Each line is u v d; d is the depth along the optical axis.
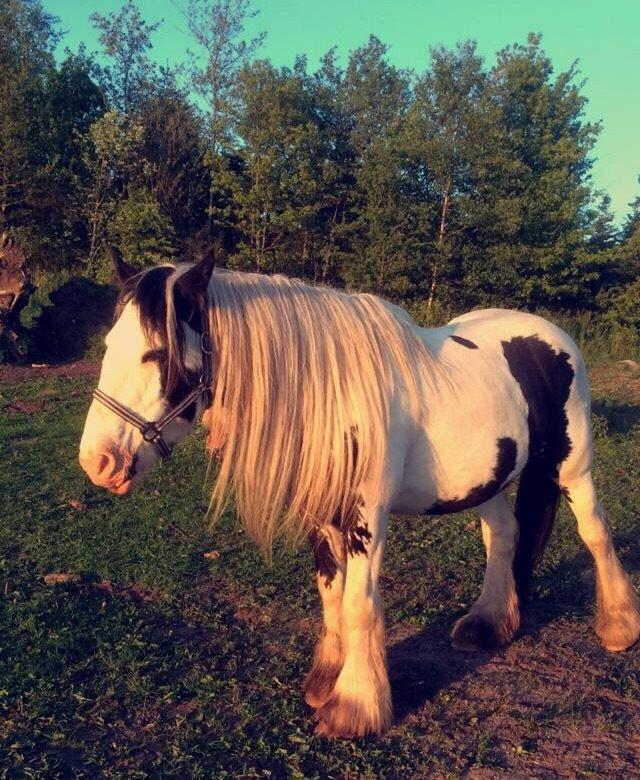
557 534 5.10
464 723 2.96
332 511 2.73
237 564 4.45
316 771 2.60
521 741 2.84
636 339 16.19
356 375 2.71
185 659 3.35
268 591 4.11
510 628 3.63
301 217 21.84
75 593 3.99
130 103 27.11
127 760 2.65
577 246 20.83
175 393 2.51
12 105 22.27
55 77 24.27
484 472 3.12
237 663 3.35
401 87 27.94
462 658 3.51
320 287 2.94
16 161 22.44
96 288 13.80
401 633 3.76
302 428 2.69
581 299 21.12
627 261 20.75
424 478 2.97
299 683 3.21
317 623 3.79
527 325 3.53
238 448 2.71
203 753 2.68
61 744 2.73
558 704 3.10
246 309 2.66
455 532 5.12
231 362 2.61
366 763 2.64
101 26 26.95
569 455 3.58
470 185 21.39
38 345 11.93
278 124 22.56
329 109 27.19
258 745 2.73
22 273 11.34
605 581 3.68
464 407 2.99
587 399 3.65
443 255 20.34
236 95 23.75
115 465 2.45
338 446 2.67
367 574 2.74
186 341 2.52
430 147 20.28
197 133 26.05
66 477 6.04
